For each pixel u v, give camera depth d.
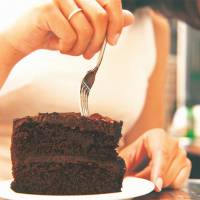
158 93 1.07
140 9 1.02
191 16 0.96
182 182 0.68
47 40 0.68
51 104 0.89
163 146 0.71
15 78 0.86
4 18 0.86
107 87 0.93
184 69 3.01
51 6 0.63
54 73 0.88
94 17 0.62
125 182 0.64
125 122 0.97
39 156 0.62
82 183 0.62
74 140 0.63
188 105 2.98
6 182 0.65
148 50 1.01
